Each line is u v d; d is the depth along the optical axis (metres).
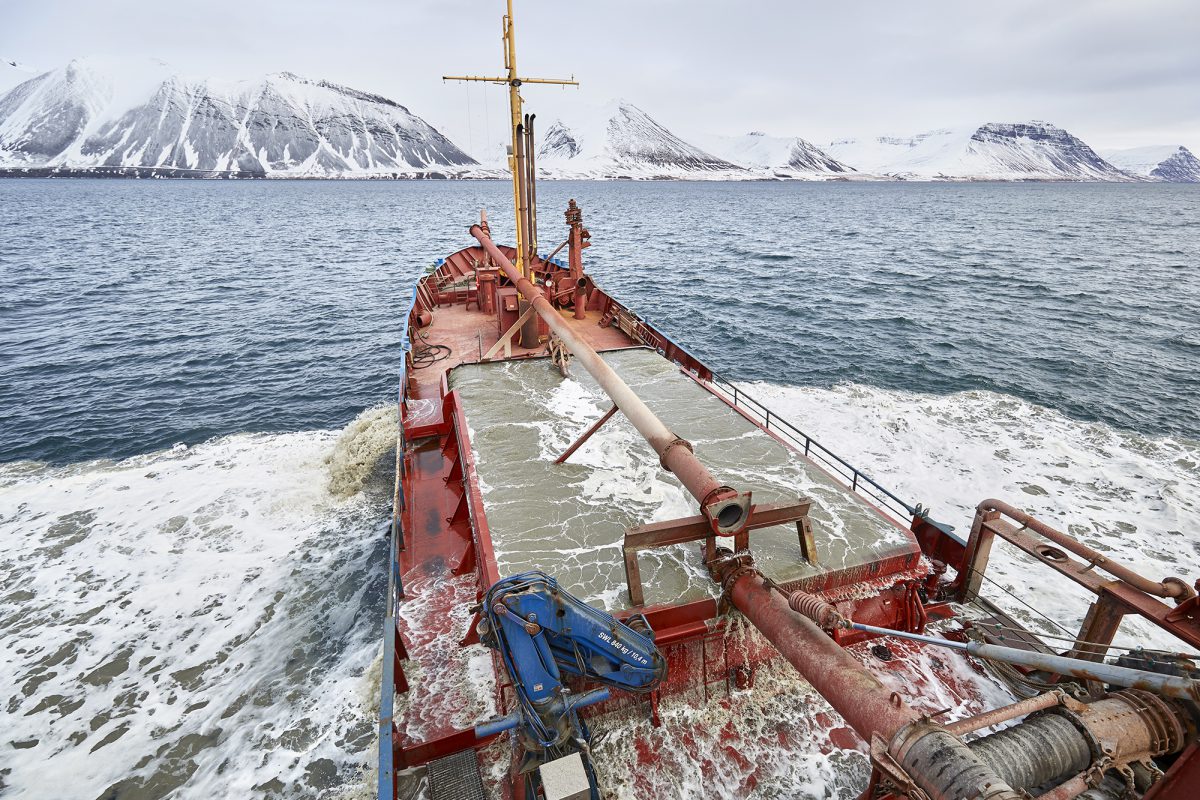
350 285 58.25
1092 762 5.36
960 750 4.47
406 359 19.53
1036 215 159.88
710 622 8.38
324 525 19.11
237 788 11.27
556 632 6.74
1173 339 37.31
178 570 17.25
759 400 27.88
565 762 6.71
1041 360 33.59
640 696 8.59
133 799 11.27
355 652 14.39
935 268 65.94
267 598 16.17
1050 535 8.70
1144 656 6.86
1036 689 8.77
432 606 10.97
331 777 11.36
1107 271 63.38
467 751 8.05
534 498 10.62
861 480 20.50
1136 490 19.92
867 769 8.15
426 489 14.32
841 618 6.62
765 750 8.30
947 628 10.02
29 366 35.00
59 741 12.48
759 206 195.75
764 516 8.37
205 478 22.25
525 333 20.53
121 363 35.62
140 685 13.70
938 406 27.28
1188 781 5.41
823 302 49.19
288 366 35.12
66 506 20.47
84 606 15.98
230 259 74.06
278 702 13.12
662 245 86.56
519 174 21.80
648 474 11.29
